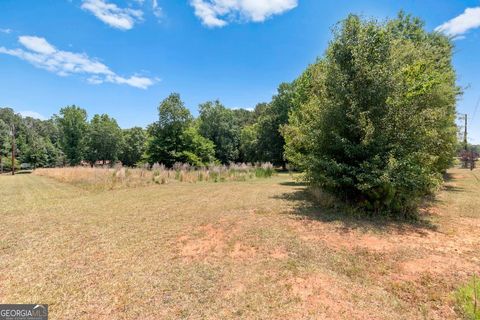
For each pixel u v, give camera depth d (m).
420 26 13.54
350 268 3.95
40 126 71.94
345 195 7.87
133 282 3.48
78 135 48.88
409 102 7.06
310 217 6.84
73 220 6.56
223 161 41.16
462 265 4.00
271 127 31.33
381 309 2.93
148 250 4.61
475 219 6.79
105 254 4.41
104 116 53.16
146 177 15.10
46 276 3.62
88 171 16.52
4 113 61.75
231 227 5.94
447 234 5.54
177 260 4.20
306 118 9.27
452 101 11.17
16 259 4.18
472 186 13.50
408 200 6.89
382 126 6.98
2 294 3.17
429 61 8.67
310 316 2.79
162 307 2.94
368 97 7.05
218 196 10.32
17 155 48.62
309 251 4.58
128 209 7.86
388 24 7.32
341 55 7.50
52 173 22.44
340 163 7.29
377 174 6.56
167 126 29.62
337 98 7.44
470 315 2.73
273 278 3.62
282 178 19.00
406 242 5.04
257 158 35.19
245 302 3.05
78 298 3.10
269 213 7.29
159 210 7.71
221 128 41.91
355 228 5.89
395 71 7.12
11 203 8.95
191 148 29.80
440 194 10.72
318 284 3.47
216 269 3.88
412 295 3.22
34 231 5.64
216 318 2.76
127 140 54.62
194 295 3.19
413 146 6.86
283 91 31.16
